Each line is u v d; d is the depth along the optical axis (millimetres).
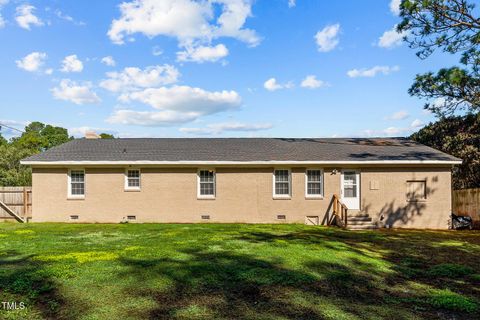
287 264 7871
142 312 5113
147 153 17938
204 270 7215
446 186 16547
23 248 9562
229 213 17094
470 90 14812
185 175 17203
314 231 14031
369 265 8133
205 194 17297
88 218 17000
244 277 6801
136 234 12562
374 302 5723
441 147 22609
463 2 13492
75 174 17234
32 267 7273
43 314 5035
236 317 4984
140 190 17125
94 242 10688
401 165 16703
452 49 14219
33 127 75375
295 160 16625
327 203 16844
